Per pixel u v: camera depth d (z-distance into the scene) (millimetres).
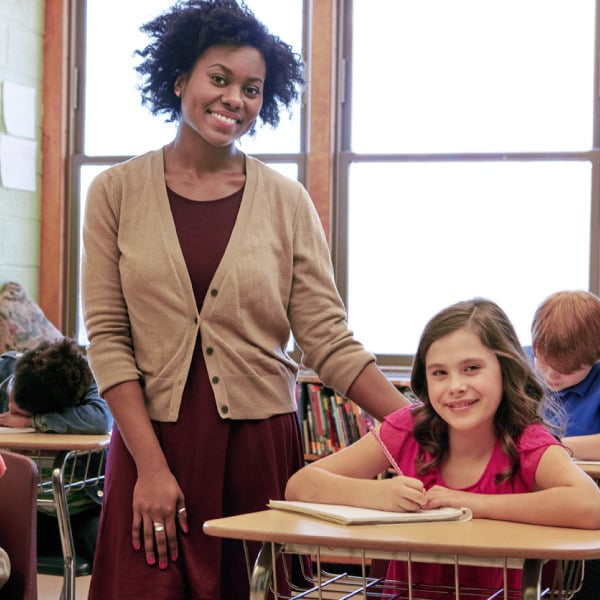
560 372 3084
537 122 5207
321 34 5324
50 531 3604
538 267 5180
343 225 5371
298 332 2250
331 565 4809
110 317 2090
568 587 1861
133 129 5652
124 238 2096
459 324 1947
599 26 5121
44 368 3650
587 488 1727
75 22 5711
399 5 5359
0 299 5219
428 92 5332
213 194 2129
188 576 1988
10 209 5402
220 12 2098
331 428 4844
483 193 5238
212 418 2027
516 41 5234
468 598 1827
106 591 2039
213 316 2047
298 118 5383
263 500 2062
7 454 2086
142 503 1968
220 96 2080
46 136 5641
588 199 5125
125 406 2023
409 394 4762
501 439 1937
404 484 1814
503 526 1662
